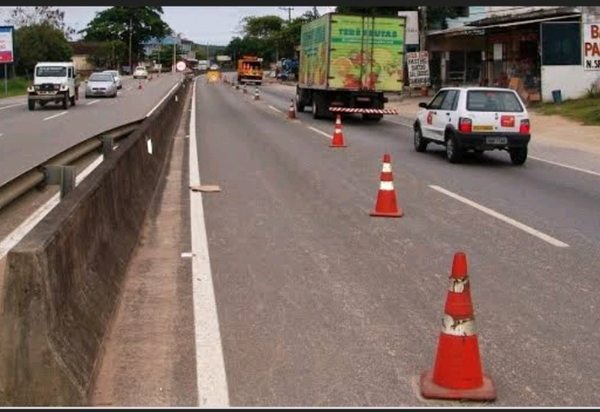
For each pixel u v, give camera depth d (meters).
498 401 4.65
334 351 5.42
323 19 29.31
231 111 36.16
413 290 6.95
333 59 28.66
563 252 8.45
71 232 5.02
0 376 4.09
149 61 163.88
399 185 13.36
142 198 10.22
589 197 12.34
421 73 40.12
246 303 6.52
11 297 4.10
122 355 5.30
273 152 18.48
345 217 10.42
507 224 10.01
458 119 16.25
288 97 53.41
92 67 130.25
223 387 4.80
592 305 6.54
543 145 21.20
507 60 38.53
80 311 4.93
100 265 6.08
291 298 6.67
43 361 4.11
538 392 4.79
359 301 6.60
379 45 28.84
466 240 9.03
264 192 12.51
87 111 36.06
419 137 18.80
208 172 14.90
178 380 4.90
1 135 23.00
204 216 10.42
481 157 17.98
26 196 8.11
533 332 5.86
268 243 8.82
